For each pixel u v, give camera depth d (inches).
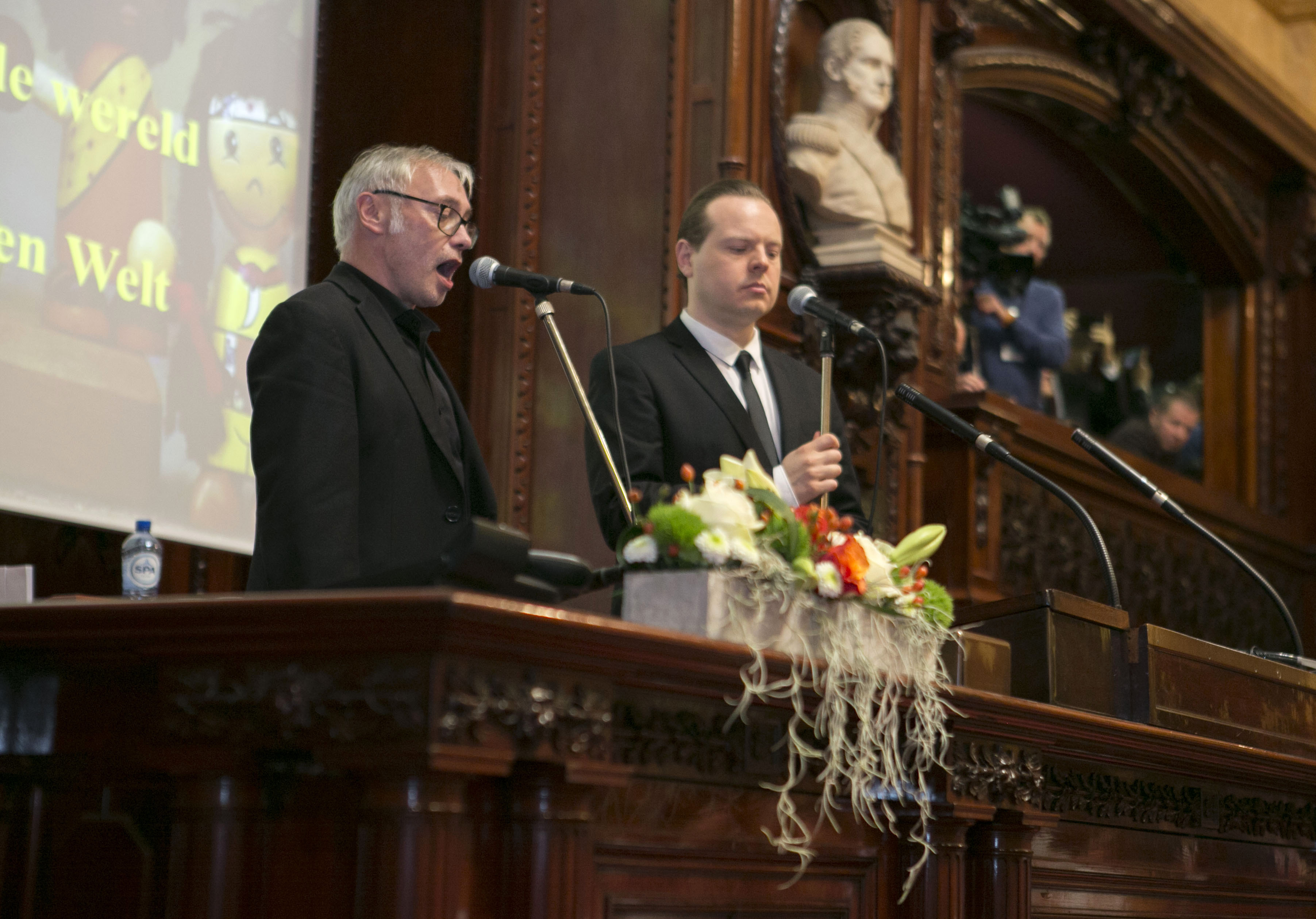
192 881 67.2
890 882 91.3
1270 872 132.3
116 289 180.4
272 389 99.1
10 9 172.6
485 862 68.7
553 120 220.4
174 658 68.8
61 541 180.1
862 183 227.8
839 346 224.5
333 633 64.3
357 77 228.4
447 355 216.8
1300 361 402.9
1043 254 331.6
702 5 218.4
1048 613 106.5
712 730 80.4
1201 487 343.9
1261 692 125.2
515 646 65.2
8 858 73.9
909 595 88.4
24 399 169.6
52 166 175.0
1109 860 111.3
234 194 195.6
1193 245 393.1
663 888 77.3
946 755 91.3
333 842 67.6
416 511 103.2
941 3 267.6
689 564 81.7
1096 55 333.7
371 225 113.7
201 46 193.6
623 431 121.7
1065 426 295.0
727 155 213.6
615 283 213.5
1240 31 382.0
